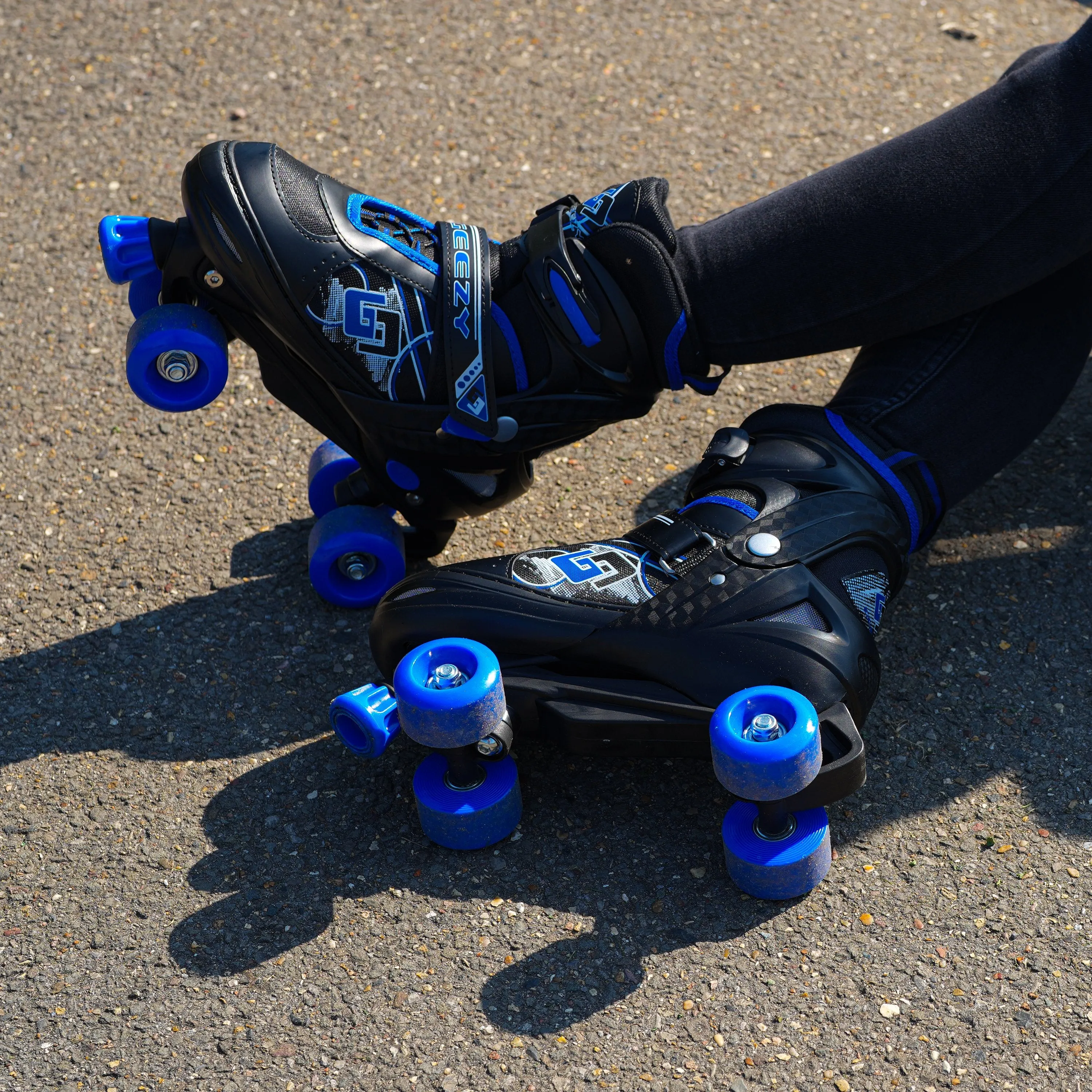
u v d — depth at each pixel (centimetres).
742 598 167
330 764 188
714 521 176
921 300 182
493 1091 149
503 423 183
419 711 156
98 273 283
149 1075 152
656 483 235
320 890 171
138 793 185
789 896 166
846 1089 148
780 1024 154
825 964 160
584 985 159
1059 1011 154
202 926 168
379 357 176
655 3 361
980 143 176
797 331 186
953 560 215
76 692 200
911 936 163
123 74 336
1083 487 226
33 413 252
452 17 354
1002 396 191
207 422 249
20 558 222
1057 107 174
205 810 183
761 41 347
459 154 311
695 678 165
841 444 185
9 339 268
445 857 175
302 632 209
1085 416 241
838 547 174
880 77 335
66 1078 152
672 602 169
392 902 169
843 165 184
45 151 314
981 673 197
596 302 178
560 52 343
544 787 183
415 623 174
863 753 159
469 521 228
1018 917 165
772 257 181
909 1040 152
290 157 178
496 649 173
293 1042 155
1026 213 176
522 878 172
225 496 235
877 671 173
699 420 247
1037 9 366
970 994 157
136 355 175
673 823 178
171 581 219
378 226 182
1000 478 229
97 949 166
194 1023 157
